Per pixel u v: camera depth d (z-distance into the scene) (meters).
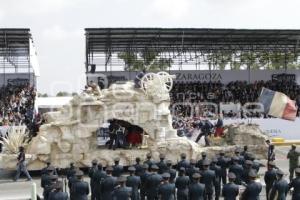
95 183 25.22
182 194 23.41
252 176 21.62
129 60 61.28
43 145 33.06
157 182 23.92
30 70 65.81
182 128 45.56
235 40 57.56
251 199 21.39
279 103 38.44
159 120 34.62
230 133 39.41
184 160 27.67
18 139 34.06
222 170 27.41
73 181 23.28
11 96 59.88
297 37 56.50
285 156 42.38
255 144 37.97
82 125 33.53
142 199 24.95
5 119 50.25
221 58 65.62
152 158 34.34
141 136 36.66
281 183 21.95
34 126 37.31
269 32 53.50
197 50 62.25
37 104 58.12
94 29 49.22
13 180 32.91
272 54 67.19
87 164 33.75
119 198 21.42
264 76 67.38
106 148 35.75
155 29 50.03
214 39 56.47
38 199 25.97
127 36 52.84
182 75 65.25
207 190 24.69
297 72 67.44
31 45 57.53
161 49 61.19
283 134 51.38
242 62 66.75
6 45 55.78
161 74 35.50
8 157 33.03
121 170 26.19
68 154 33.50
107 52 59.38
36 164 33.34
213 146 37.12
